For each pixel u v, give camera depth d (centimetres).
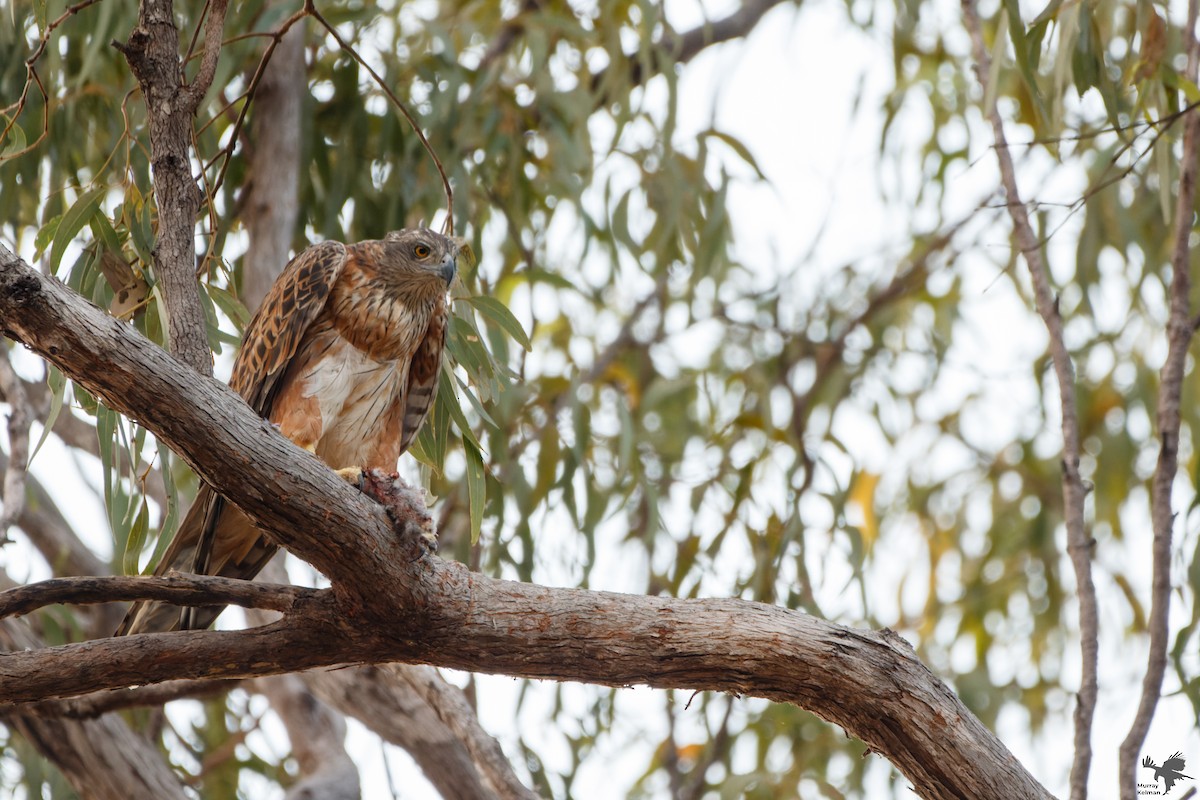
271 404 903
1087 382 1555
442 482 1073
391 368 911
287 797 1009
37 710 1013
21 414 873
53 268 794
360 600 624
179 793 1056
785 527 1255
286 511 587
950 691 639
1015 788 624
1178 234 862
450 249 909
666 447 1529
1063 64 898
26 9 1107
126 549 761
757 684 648
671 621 646
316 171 1170
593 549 1223
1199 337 1456
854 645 637
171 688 1012
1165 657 759
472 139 1280
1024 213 891
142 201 802
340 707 1063
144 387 548
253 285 1058
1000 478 1631
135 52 627
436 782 1061
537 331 1538
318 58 1202
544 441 1255
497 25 1379
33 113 1092
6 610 587
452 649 648
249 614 1015
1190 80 896
